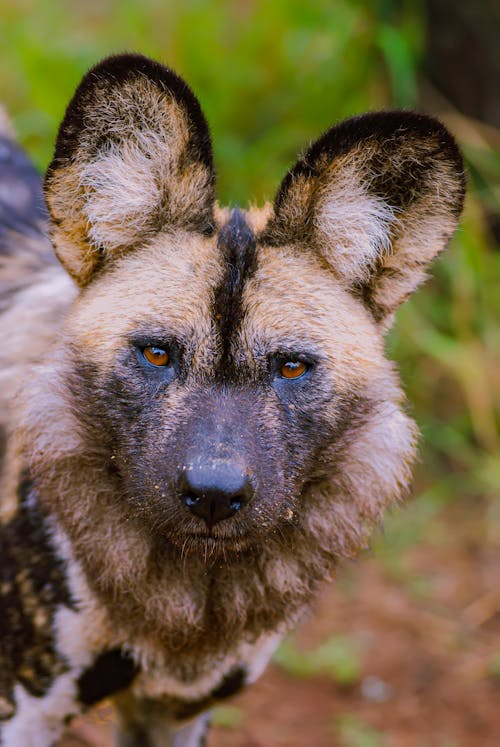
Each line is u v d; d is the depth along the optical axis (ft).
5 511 20.48
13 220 25.00
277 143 38.11
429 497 36.14
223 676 21.09
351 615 32.32
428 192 19.45
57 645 19.95
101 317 18.80
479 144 37.14
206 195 19.11
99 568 19.43
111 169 18.83
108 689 20.77
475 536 35.60
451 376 38.55
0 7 41.24
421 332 36.19
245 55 40.09
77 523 19.34
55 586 19.81
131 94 18.45
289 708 28.91
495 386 37.45
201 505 17.56
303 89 39.37
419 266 19.86
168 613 19.54
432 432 36.91
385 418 19.83
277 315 18.66
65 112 18.26
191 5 40.04
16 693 20.34
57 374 19.04
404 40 36.35
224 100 39.24
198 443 17.69
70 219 18.90
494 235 39.06
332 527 20.02
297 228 19.27
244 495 17.57
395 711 29.12
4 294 23.21
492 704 29.43
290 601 20.29
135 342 18.48
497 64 37.88
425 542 35.42
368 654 30.96
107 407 18.62
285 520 19.07
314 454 19.15
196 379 18.40
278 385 18.78
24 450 19.60
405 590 33.40
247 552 19.54
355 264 19.51
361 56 38.37
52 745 21.08
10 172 26.37
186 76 38.88
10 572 20.15
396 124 18.81
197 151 18.83
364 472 19.89
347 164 18.97
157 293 18.60
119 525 19.40
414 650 31.19
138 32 40.11
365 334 19.53
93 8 42.91
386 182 19.33
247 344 18.48
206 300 18.49
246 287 18.70
